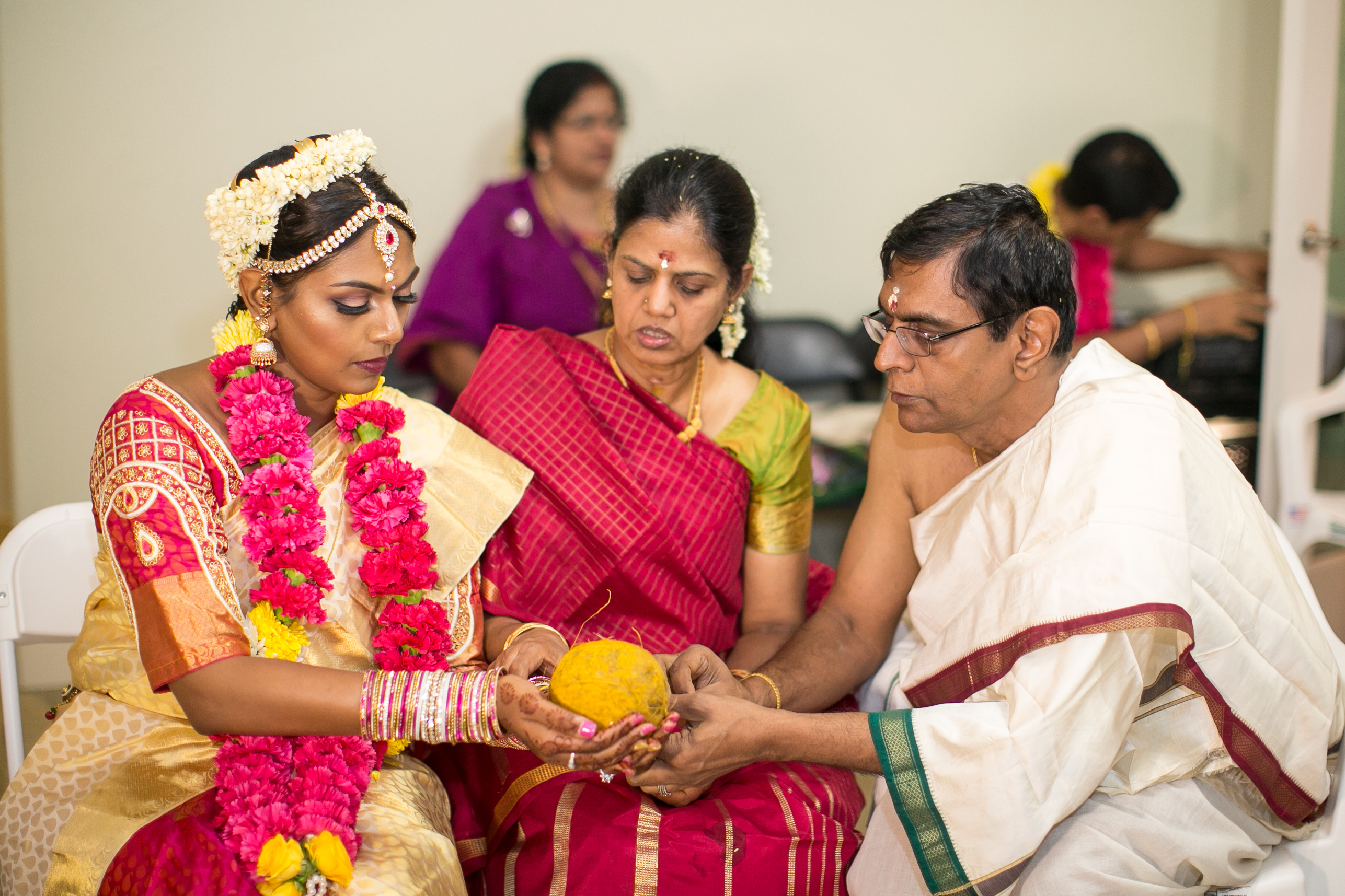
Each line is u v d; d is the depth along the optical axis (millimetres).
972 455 1878
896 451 1963
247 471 1589
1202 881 1665
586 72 3818
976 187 1603
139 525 1425
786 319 4398
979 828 1499
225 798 1458
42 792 1582
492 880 1730
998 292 1537
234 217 1463
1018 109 4781
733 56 4465
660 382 2020
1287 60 3602
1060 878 1584
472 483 1824
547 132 3844
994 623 1549
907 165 4727
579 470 1929
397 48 4102
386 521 1678
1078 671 1463
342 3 4012
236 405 1553
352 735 1460
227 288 4051
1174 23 4840
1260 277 4559
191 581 1423
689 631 1985
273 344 1601
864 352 4434
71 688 1740
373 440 1711
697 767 1549
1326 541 3334
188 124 3924
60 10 3715
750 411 2061
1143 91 4891
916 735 1526
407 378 4008
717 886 1634
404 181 4223
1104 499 1517
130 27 3799
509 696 1454
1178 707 1630
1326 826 1749
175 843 1422
